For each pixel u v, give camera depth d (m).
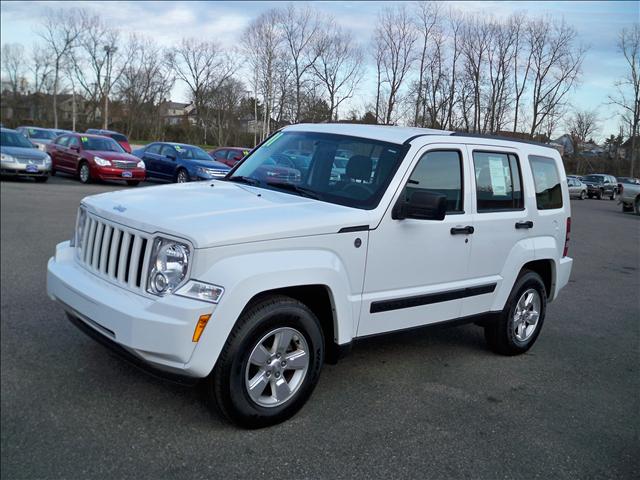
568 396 4.54
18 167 17.45
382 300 4.09
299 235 3.60
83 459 3.26
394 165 4.21
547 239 5.54
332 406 4.06
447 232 4.47
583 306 7.69
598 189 44.25
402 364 5.00
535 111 48.47
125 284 3.53
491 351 5.49
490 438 3.76
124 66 71.69
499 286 5.06
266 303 3.52
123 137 30.52
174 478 3.10
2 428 3.54
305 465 3.28
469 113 43.81
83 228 4.14
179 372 3.27
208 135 69.81
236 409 3.47
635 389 4.78
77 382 4.19
